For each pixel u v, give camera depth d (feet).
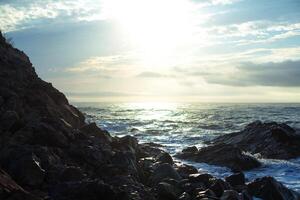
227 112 411.75
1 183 41.39
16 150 53.88
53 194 46.91
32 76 93.56
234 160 97.35
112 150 73.41
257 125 129.90
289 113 365.20
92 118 298.15
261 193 64.03
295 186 76.33
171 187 55.57
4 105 71.92
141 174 65.05
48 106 79.66
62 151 61.67
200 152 106.93
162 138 162.71
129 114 411.34
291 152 110.32
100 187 46.52
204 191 55.36
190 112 454.81
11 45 108.68
